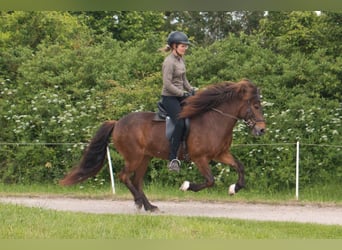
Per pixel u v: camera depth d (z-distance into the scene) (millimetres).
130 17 24922
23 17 21797
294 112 17016
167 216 11039
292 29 19234
